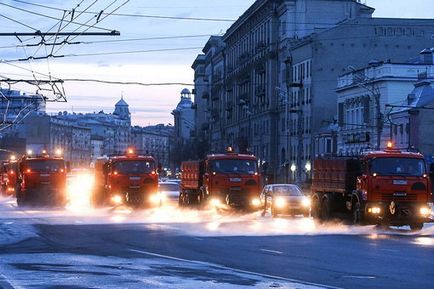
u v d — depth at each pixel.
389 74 96.06
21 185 67.06
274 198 53.34
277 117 130.75
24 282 19.45
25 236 34.91
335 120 111.81
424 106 89.06
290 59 122.94
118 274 21.11
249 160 53.94
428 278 20.31
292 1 124.00
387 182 40.12
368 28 113.88
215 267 22.91
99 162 64.31
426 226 44.62
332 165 44.47
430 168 40.66
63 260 24.81
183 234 36.28
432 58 100.25
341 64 113.75
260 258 25.53
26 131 173.50
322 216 45.34
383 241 32.72
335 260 24.84
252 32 145.75
